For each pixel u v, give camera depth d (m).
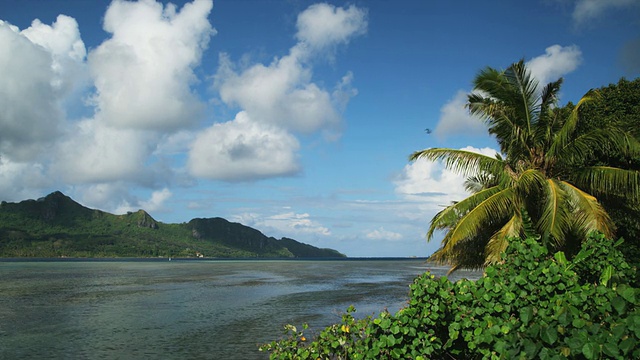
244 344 17.53
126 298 33.06
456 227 14.66
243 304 29.31
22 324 22.09
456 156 16.52
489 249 15.02
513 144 16.23
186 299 32.34
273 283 48.25
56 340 18.42
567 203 14.34
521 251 5.64
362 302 29.95
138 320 23.09
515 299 4.80
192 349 16.77
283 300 31.52
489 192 15.77
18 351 16.59
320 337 5.90
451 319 5.07
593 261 5.73
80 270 80.69
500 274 5.51
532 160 16.25
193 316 24.30
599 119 18.22
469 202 15.61
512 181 15.62
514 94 16.58
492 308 4.73
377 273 70.88
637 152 14.34
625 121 17.47
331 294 35.72
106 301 31.23
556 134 16.27
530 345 3.61
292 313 25.12
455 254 17.36
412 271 78.50
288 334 19.03
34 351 16.59
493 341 4.36
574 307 4.22
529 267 5.24
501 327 4.30
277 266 107.62
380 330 5.09
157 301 31.12
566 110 20.38
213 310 26.55
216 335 19.20
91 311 26.34
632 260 7.87
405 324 4.89
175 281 51.31
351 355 5.33
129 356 15.84
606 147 14.97
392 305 28.08
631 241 16.73
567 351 3.55
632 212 16.20
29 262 136.25
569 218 13.95
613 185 15.01
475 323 4.71
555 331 3.65
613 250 5.80
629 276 5.44
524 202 15.03
